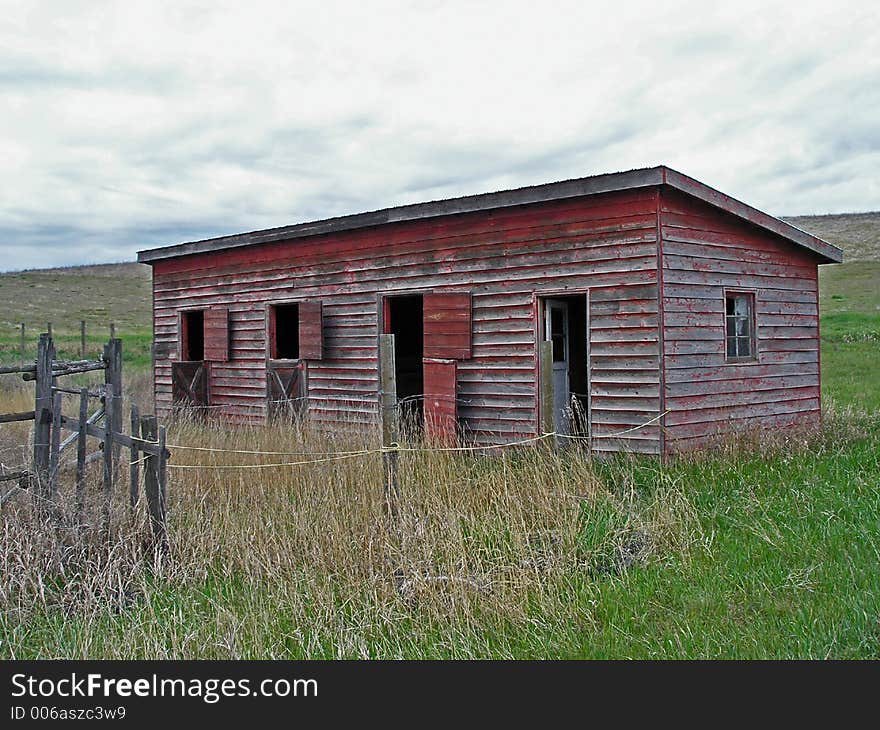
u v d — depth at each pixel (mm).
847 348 30453
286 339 16469
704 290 10906
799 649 5188
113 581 6504
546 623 5754
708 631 5523
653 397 10172
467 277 12078
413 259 12781
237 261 16016
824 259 13422
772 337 12344
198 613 6070
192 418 15570
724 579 6328
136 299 80125
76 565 6734
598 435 10672
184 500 8070
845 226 90000
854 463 9758
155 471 7090
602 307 10641
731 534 7305
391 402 7227
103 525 6918
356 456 8906
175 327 17625
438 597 5992
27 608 6109
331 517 7398
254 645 5523
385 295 13180
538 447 9258
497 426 11703
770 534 7176
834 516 7605
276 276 15172
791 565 6551
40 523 6785
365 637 5664
